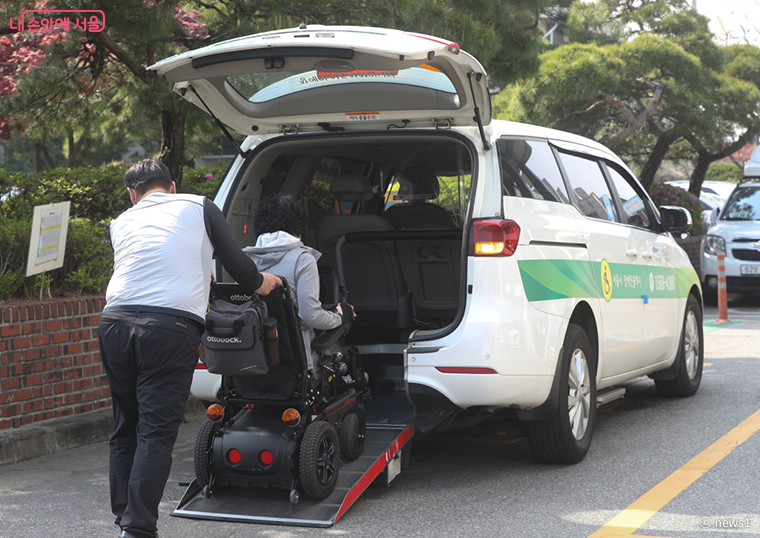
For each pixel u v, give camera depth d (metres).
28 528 3.94
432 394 4.19
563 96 15.02
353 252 5.25
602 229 5.39
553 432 4.63
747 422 5.81
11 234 6.12
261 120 4.84
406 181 5.76
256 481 3.98
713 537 3.61
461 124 4.62
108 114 13.38
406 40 3.94
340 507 3.89
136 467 3.37
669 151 22.64
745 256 13.33
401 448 4.49
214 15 9.01
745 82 19.66
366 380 4.60
